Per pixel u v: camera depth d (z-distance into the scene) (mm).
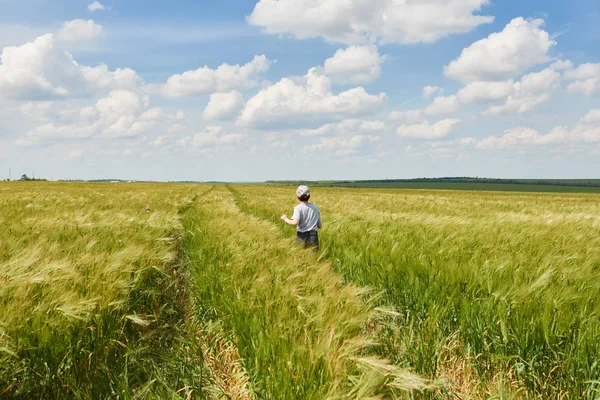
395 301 4258
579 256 5121
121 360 3154
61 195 23328
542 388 2828
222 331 3514
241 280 4016
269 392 2490
